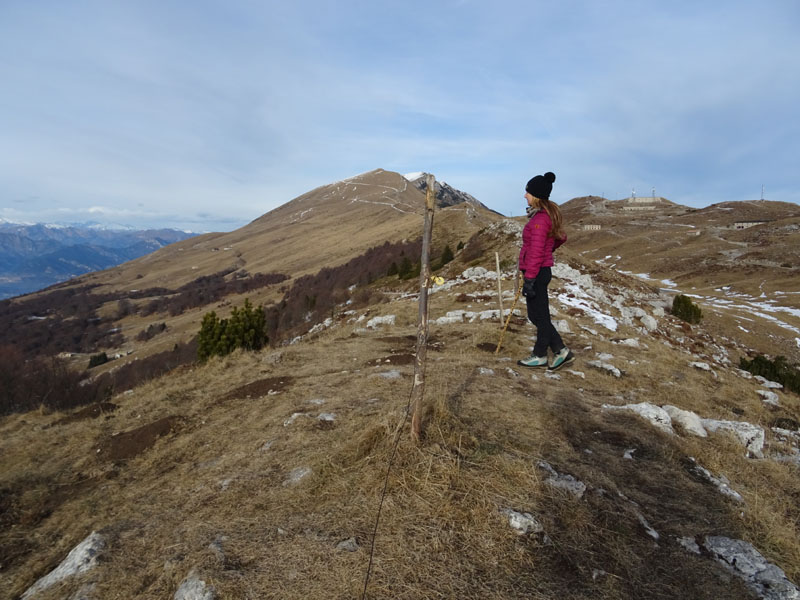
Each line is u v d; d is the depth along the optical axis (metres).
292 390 7.54
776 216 125.81
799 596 2.86
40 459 7.01
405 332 12.20
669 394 7.78
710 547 3.38
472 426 4.57
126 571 3.39
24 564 4.25
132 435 6.98
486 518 3.24
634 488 4.09
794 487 4.68
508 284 19.34
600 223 143.50
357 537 3.15
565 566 2.95
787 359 31.08
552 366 5.50
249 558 3.10
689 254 88.19
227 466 5.09
